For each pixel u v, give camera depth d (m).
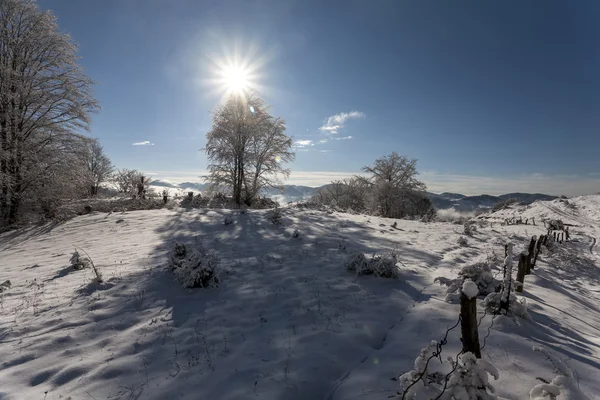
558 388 2.99
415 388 3.06
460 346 4.33
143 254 10.47
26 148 19.70
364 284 7.41
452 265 10.20
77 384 4.10
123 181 40.31
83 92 21.11
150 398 3.80
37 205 21.39
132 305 6.48
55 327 5.66
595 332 5.66
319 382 4.01
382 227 18.22
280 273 8.16
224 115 30.23
